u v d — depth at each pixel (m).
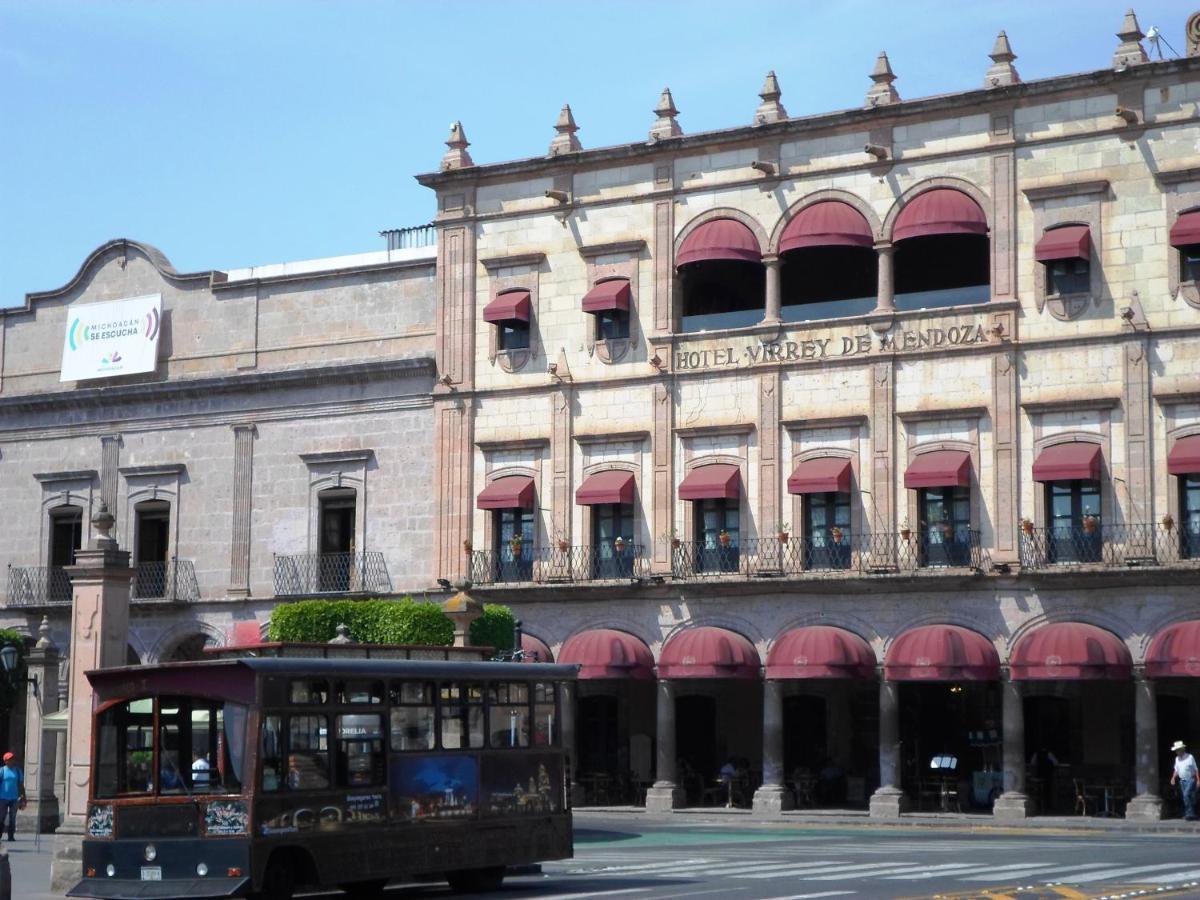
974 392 53.91
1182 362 51.38
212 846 26.22
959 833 46.28
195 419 66.50
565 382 59.78
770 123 57.16
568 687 57.81
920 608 53.97
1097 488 52.22
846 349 55.72
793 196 57.03
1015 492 53.03
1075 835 45.03
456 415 61.53
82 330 69.12
